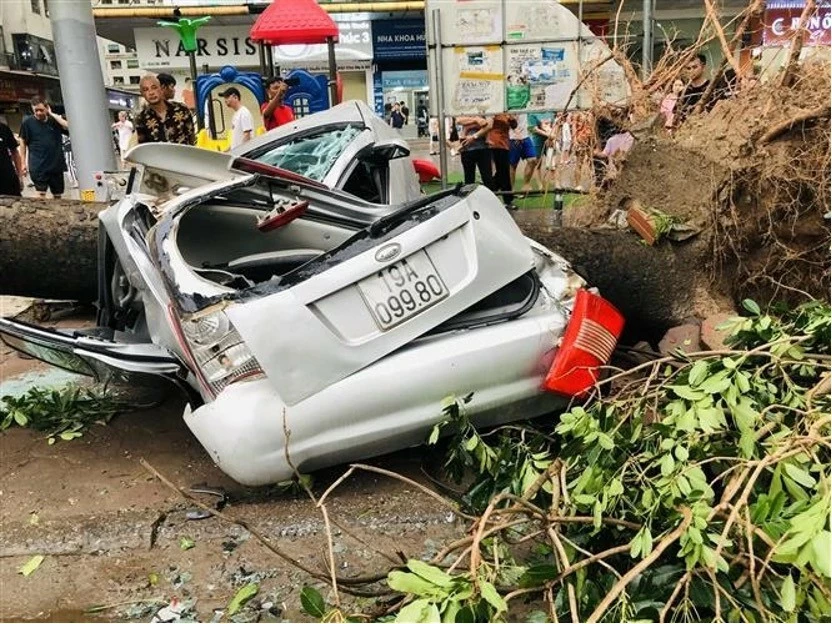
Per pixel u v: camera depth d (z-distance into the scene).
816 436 2.02
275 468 2.69
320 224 3.88
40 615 2.37
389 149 4.82
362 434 2.77
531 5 6.18
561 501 2.32
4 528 2.82
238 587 2.49
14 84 30.77
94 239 4.64
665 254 4.29
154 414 3.92
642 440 2.49
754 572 1.80
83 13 6.82
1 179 8.27
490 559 2.18
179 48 17.75
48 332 3.12
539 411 3.10
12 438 3.65
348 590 2.24
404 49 18.97
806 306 3.06
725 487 2.12
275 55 18.58
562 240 4.27
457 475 2.94
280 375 2.64
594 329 3.07
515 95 6.36
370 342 2.77
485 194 3.12
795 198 4.31
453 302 2.92
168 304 2.82
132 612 2.37
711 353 2.76
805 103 4.27
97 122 7.02
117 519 2.86
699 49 5.64
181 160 3.45
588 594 2.01
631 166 4.70
